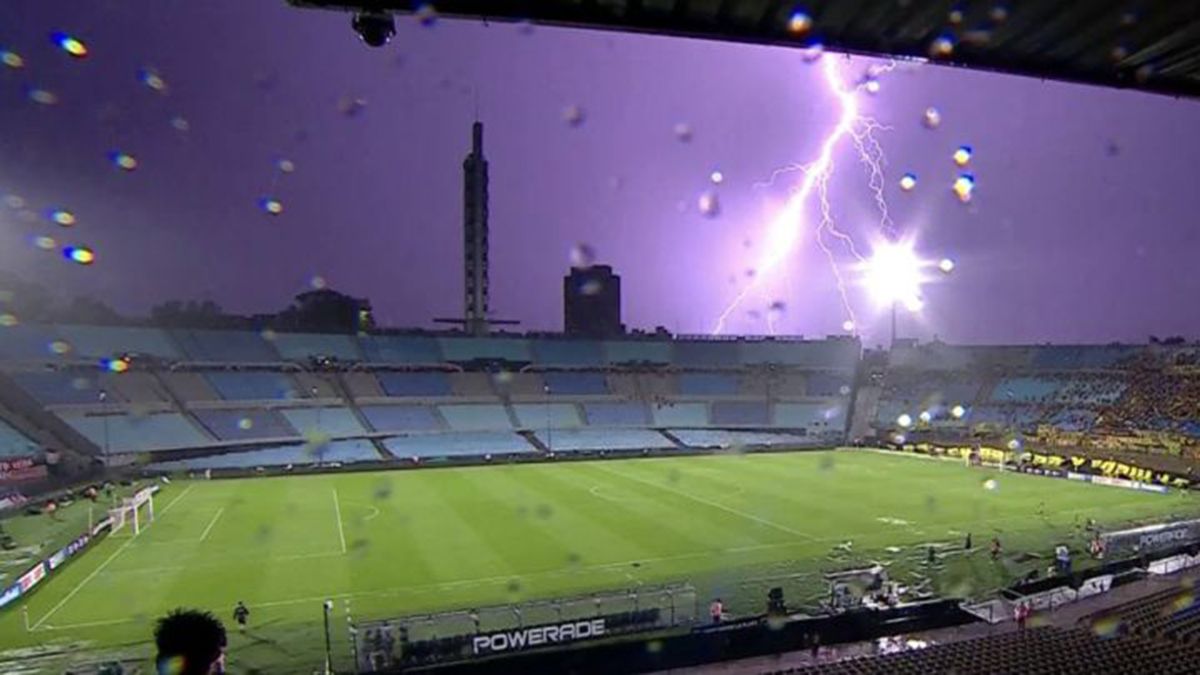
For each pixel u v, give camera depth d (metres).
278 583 20.80
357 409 58.03
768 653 15.82
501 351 70.19
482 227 72.00
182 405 51.47
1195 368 52.91
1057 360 61.88
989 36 4.57
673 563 22.50
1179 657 12.40
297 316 64.69
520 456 51.59
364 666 14.75
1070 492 35.62
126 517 29.81
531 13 4.02
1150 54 4.79
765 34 4.39
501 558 23.25
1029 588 19.27
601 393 67.56
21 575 20.47
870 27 4.43
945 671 11.95
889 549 24.14
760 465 47.31
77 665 14.97
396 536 26.47
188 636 3.18
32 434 41.94
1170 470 39.59
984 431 56.03
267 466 44.66
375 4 3.72
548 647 15.55
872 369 71.69
